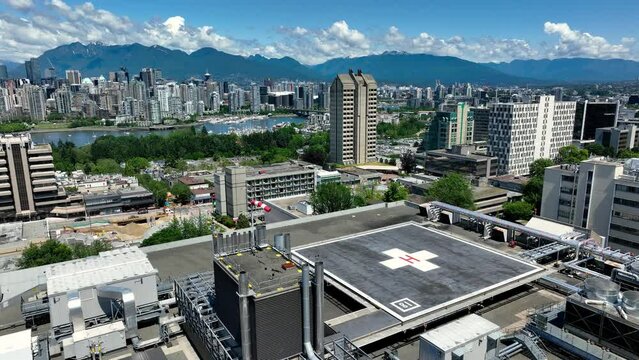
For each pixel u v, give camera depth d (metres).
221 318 45.84
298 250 72.06
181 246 80.31
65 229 162.75
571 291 59.00
